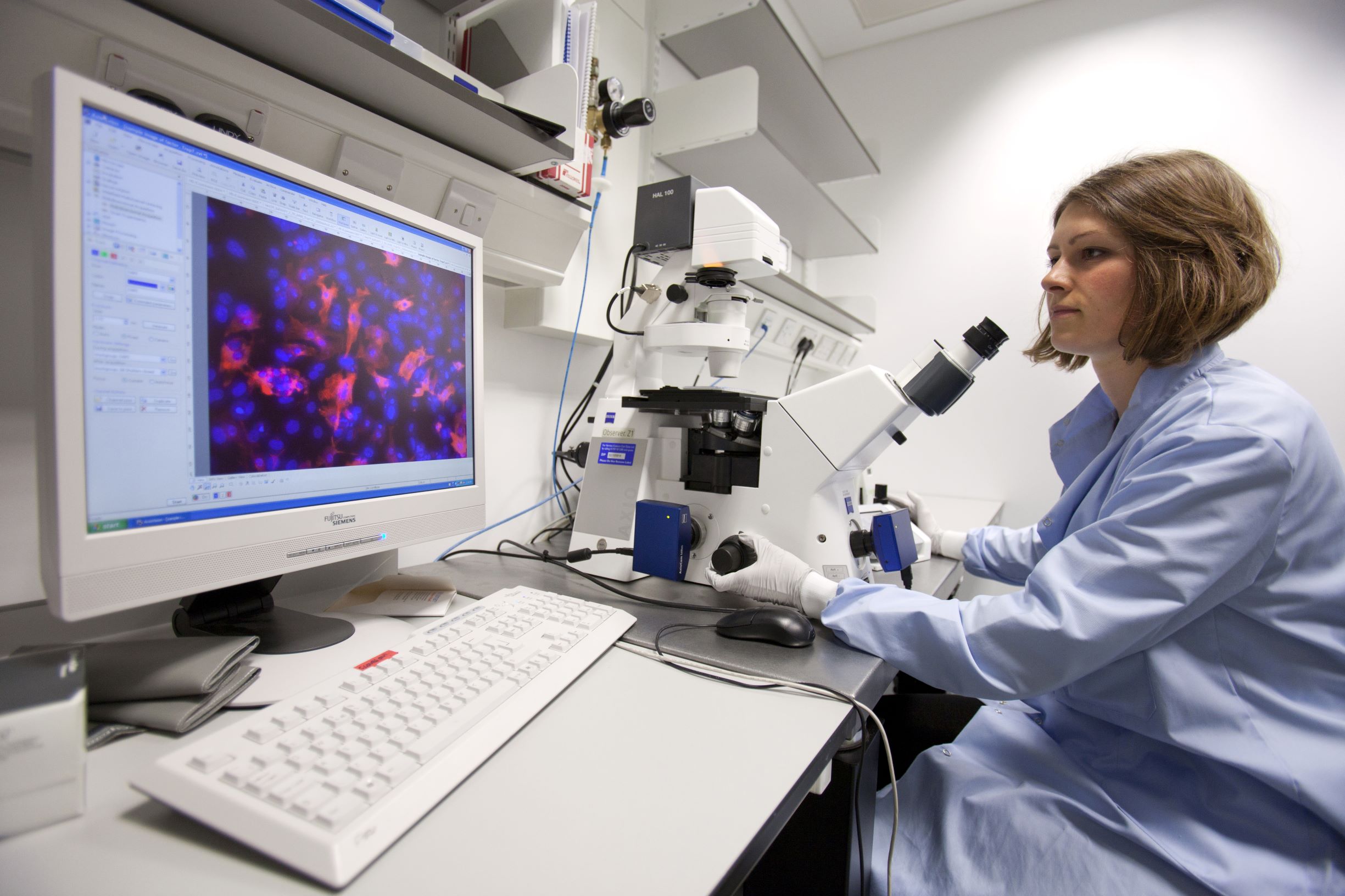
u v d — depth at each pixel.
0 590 0.67
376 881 0.36
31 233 0.69
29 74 0.58
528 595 0.80
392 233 0.74
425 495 0.78
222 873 0.36
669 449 1.12
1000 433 2.42
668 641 0.77
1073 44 2.33
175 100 0.67
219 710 0.55
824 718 0.58
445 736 0.47
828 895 0.82
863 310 2.64
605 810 0.43
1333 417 1.98
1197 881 0.65
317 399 0.66
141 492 0.51
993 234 2.47
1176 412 0.77
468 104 0.81
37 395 0.47
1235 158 2.09
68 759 0.40
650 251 1.18
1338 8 1.97
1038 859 0.71
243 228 0.58
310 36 0.66
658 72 1.74
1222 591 0.70
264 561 0.60
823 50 2.75
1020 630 0.69
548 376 1.46
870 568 1.10
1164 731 0.73
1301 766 0.66
